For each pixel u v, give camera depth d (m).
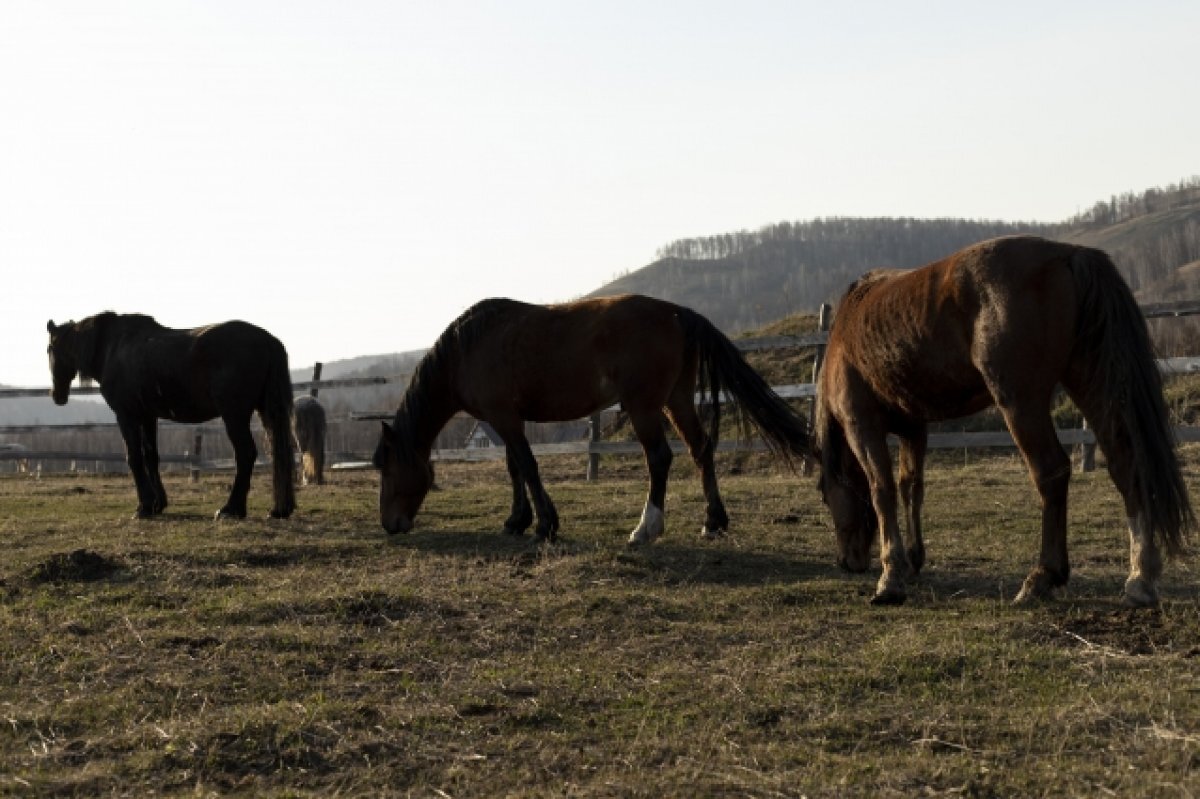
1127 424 6.03
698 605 7.10
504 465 19.27
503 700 5.25
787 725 4.87
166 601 7.41
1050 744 4.52
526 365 9.57
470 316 10.00
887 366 7.00
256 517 12.08
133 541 9.97
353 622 6.80
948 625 6.33
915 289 6.79
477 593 7.49
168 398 12.03
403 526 10.42
